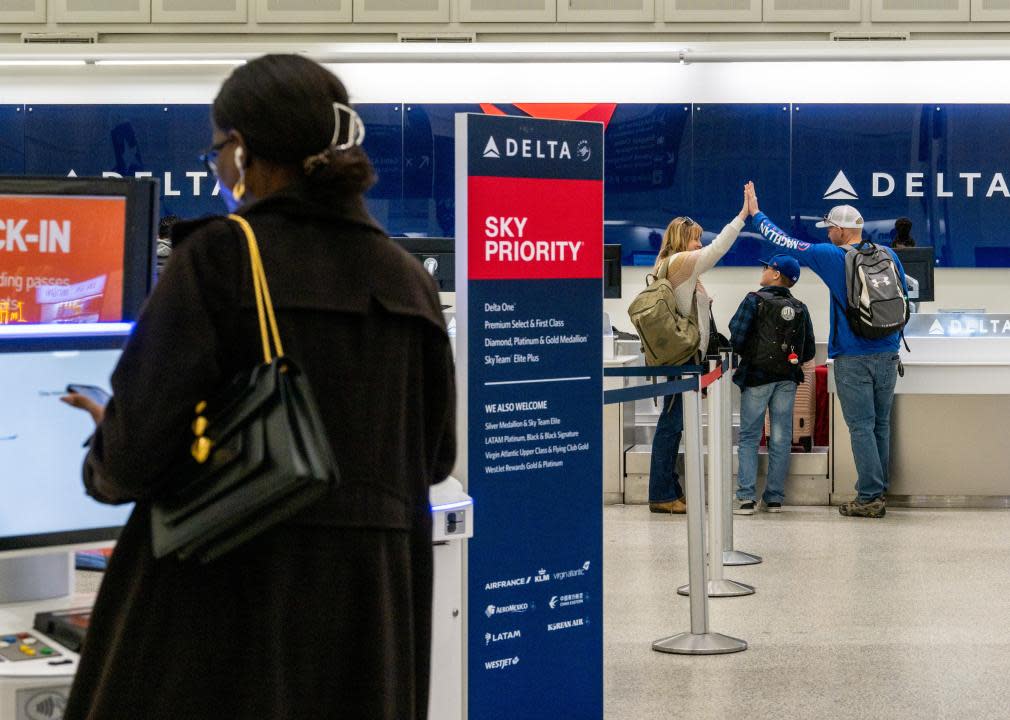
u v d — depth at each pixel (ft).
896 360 26.18
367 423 5.94
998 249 34.45
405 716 6.02
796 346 26.91
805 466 28.19
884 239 34.60
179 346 5.49
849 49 33.17
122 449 5.44
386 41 34.30
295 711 5.60
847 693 14.33
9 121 35.40
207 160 6.27
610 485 28.84
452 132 35.19
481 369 11.65
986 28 33.73
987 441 27.76
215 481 5.41
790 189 34.68
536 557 12.09
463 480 11.60
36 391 7.45
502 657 11.88
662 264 24.26
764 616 17.99
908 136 34.47
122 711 5.54
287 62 6.04
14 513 7.38
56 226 8.30
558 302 12.17
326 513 5.75
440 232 35.32
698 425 15.83
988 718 13.42
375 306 6.08
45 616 7.54
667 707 13.82
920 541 23.66
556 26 34.09
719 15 34.01
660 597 19.24
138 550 5.77
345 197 6.13
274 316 5.72
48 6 34.37
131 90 35.32
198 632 5.55
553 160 12.04
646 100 35.01
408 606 6.09
